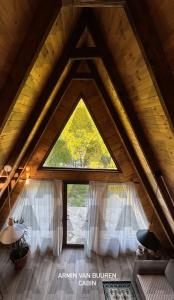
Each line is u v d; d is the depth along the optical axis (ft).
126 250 17.01
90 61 12.25
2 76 5.69
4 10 4.13
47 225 16.56
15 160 11.44
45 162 16.38
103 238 16.47
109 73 9.02
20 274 14.38
